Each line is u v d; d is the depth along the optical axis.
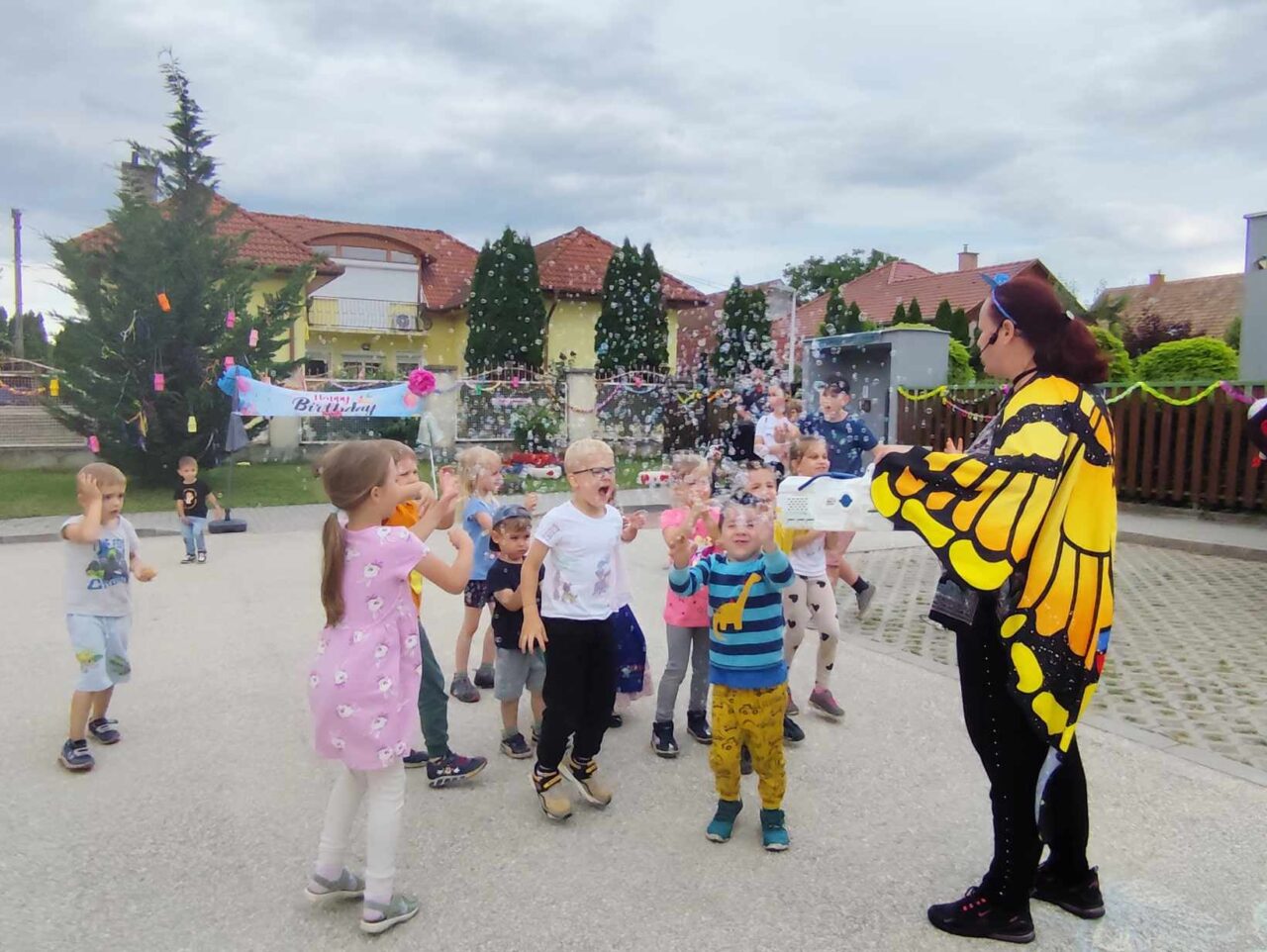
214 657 5.20
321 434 17.50
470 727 4.16
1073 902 2.65
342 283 24.39
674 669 3.84
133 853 2.99
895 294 25.70
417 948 2.48
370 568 2.62
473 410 17.66
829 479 2.71
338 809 2.65
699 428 14.92
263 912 2.66
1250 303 10.95
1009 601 2.39
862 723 4.16
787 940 2.51
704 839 3.10
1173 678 4.93
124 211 13.28
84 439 16.16
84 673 3.65
